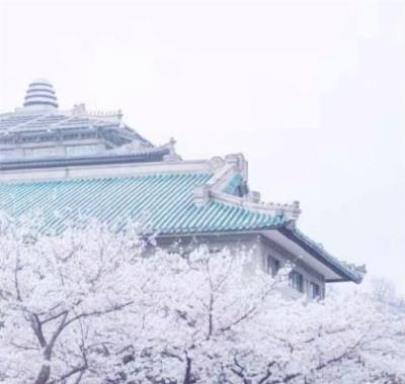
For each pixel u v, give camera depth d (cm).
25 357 2770
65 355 2877
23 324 2878
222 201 4488
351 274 5700
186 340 2928
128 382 3123
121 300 2848
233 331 3016
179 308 2967
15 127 8338
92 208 4766
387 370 3497
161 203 4688
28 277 2838
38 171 5388
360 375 3459
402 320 3588
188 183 5019
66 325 2814
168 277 3125
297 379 3256
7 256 2842
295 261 4928
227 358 3036
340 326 3291
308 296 5322
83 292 2752
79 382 2911
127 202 4791
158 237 4212
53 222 4609
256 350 3027
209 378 3145
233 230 4178
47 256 2877
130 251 3269
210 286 2978
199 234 4197
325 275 5691
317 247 4775
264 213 4278
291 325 3225
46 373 2734
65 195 5078
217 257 3192
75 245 2875
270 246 4500
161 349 2925
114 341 2897
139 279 2919
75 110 8669
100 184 5209
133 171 5231
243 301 3023
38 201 5016
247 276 4197
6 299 2814
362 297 3447
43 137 8081
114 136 8075
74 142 8075
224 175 4869
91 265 2819
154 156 6303
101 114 8475
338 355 3319
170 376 3044
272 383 3212
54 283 2734
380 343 3441
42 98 9275
